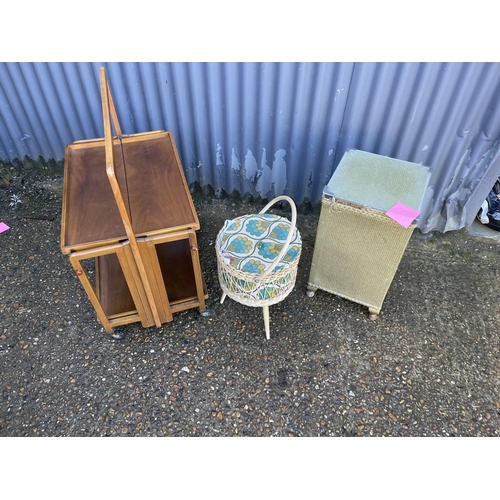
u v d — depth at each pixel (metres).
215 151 3.03
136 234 1.92
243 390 2.24
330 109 2.59
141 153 2.39
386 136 2.65
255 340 2.44
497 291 2.68
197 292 2.37
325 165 2.91
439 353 2.39
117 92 2.84
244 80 2.56
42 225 3.07
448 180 2.75
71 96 2.96
